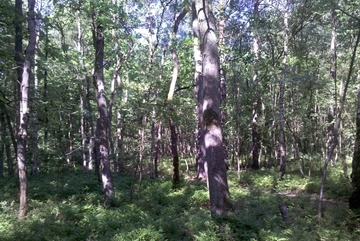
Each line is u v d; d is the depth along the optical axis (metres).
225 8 21.80
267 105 28.08
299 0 21.47
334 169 21.62
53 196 14.06
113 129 25.22
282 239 7.80
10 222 10.00
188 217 10.15
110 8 14.18
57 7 16.53
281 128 20.80
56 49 18.20
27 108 11.36
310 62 25.03
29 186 15.79
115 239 8.22
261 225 9.16
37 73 21.69
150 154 19.08
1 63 13.78
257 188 17.31
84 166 26.55
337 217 10.06
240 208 11.08
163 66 19.33
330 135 22.70
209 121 10.23
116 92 21.03
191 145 37.91
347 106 24.48
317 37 23.75
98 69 14.23
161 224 9.39
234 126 23.97
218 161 10.12
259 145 29.81
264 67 23.12
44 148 21.81
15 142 17.80
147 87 16.98
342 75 22.08
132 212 11.34
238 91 24.81
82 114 22.47
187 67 18.77
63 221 10.16
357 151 10.53
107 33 16.66
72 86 24.56
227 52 20.20
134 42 18.23
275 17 23.62
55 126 20.92
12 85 20.11
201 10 10.57
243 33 23.52
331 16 19.30
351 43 19.02
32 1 11.84
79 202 13.40
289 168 24.59
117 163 22.06
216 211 9.97
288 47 23.20
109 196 13.35
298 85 21.73
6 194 13.97
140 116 16.22
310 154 21.19
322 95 22.14
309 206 12.15
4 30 15.46
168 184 17.02
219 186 10.05
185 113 25.34
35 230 9.13
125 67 19.89
